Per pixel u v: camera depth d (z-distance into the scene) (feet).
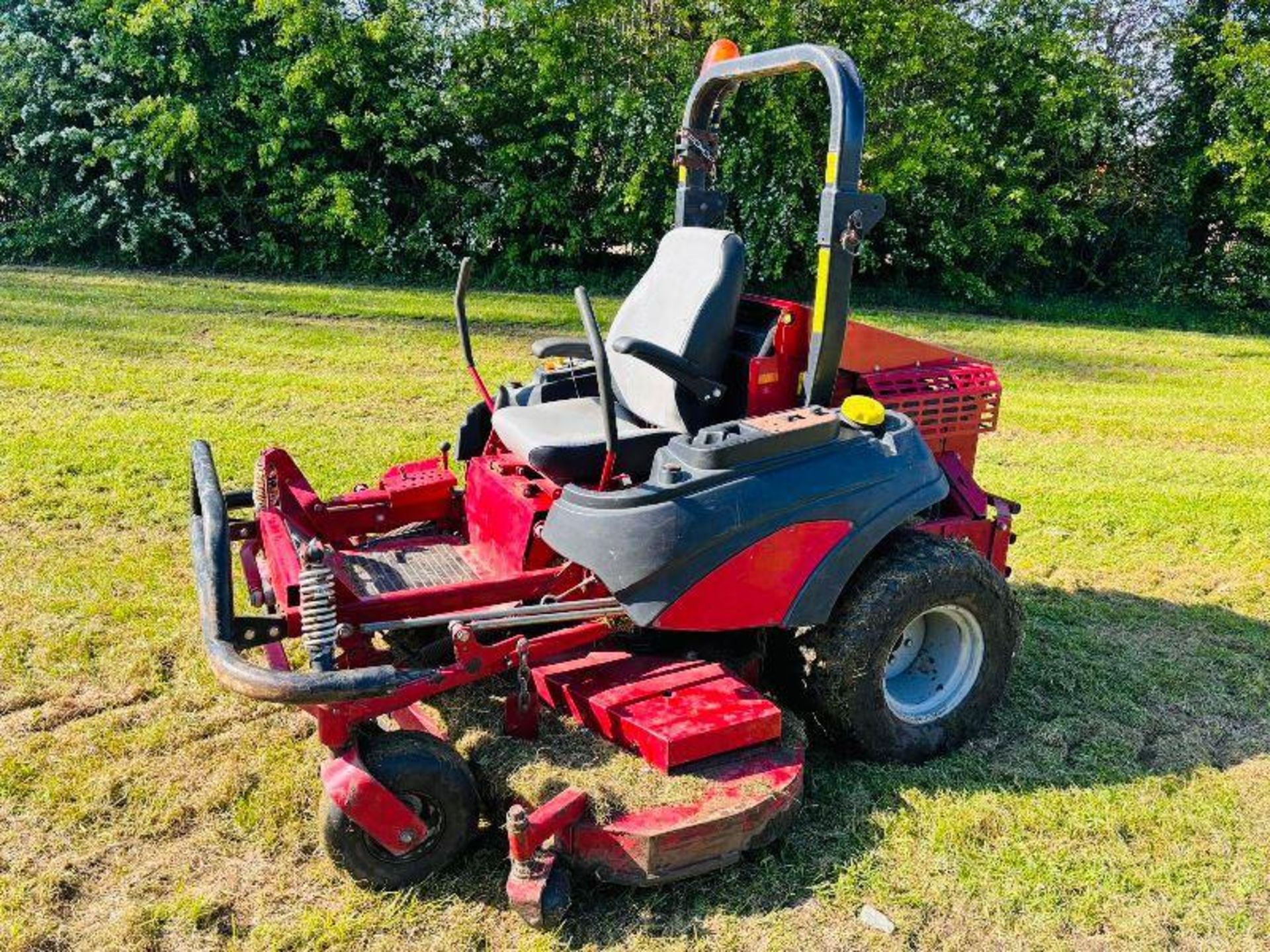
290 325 35.91
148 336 32.71
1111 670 14.99
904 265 53.11
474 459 13.55
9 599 15.35
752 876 10.47
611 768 10.46
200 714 12.87
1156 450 26.94
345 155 49.47
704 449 10.73
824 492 11.27
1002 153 50.67
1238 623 16.70
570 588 11.95
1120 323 51.49
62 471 20.48
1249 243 53.52
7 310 35.19
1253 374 38.19
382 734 10.15
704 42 48.29
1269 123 49.62
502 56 48.39
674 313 12.40
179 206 47.75
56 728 12.49
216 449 22.20
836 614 11.81
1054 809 11.61
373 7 48.55
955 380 14.51
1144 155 54.08
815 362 11.93
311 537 13.03
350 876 10.22
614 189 48.37
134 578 16.12
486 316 39.83
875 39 48.08
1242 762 12.81
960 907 10.15
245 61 47.21
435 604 11.32
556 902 9.55
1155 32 53.42
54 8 47.37
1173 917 10.14
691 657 11.99
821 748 12.63
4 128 47.03
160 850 10.64
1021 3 51.90
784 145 47.67
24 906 9.77
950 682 12.81
